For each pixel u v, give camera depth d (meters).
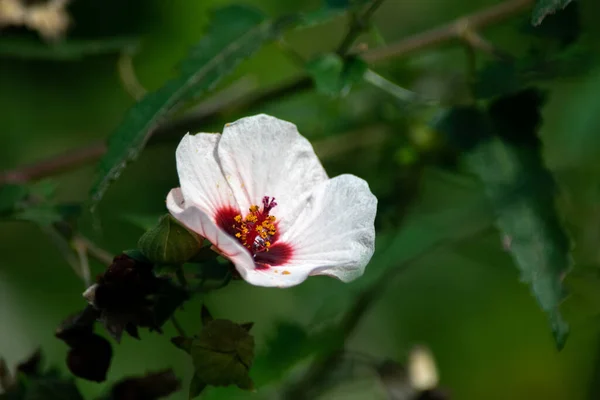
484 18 0.78
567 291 0.73
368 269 0.78
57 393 0.70
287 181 0.69
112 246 0.86
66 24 0.82
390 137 0.81
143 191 0.87
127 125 0.71
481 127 0.75
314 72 0.74
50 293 0.88
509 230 0.73
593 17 0.82
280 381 0.77
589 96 0.85
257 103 0.78
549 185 0.74
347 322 0.80
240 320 0.88
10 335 0.87
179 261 0.66
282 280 0.66
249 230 0.68
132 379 0.69
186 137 0.67
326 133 0.82
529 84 0.75
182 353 0.87
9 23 0.81
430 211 0.86
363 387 0.83
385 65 0.81
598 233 0.82
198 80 0.72
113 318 0.66
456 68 0.83
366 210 0.67
